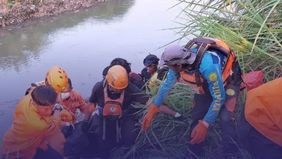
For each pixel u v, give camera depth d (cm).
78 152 392
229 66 346
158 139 392
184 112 397
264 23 372
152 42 767
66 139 395
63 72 423
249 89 356
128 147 399
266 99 321
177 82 388
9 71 676
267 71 388
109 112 388
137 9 1059
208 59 328
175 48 333
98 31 886
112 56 712
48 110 361
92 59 703
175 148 384
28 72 659
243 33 410
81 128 401
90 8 1104
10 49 803
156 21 908
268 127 324
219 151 367
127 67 414
